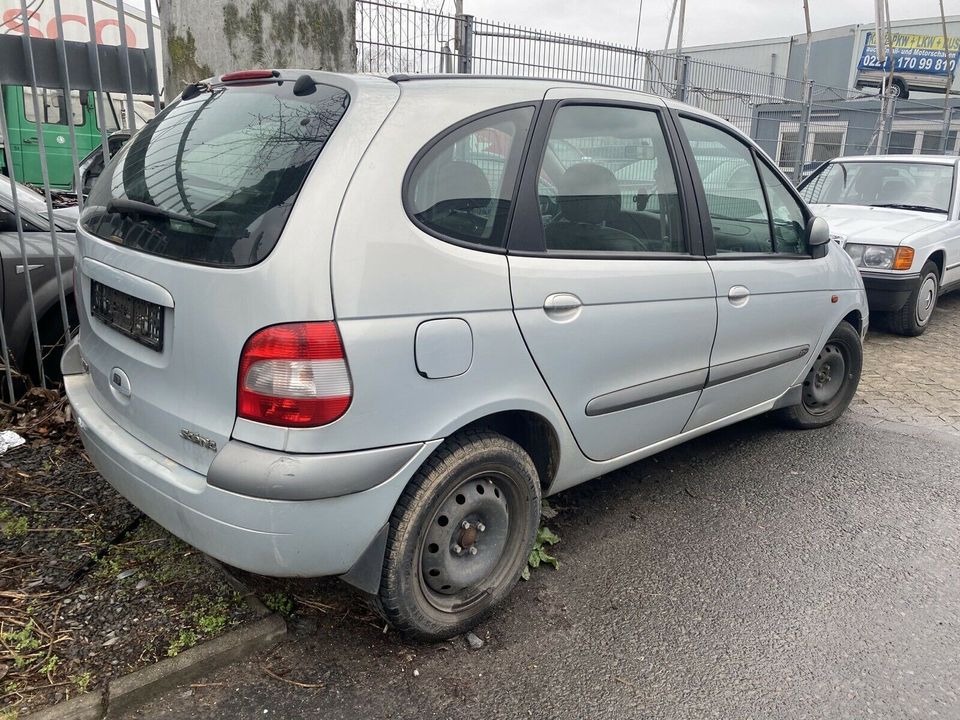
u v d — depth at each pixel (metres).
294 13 4.22
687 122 3.50
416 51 8.92
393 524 2.41
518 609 2.95
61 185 11.18
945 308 9.39
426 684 2.52
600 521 3.65
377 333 2.22
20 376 4.12
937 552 3.51
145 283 2.41
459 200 2.50
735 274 3.60
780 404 4.40
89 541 3.10
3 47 3.72
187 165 2.58
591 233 2.95
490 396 2.56
